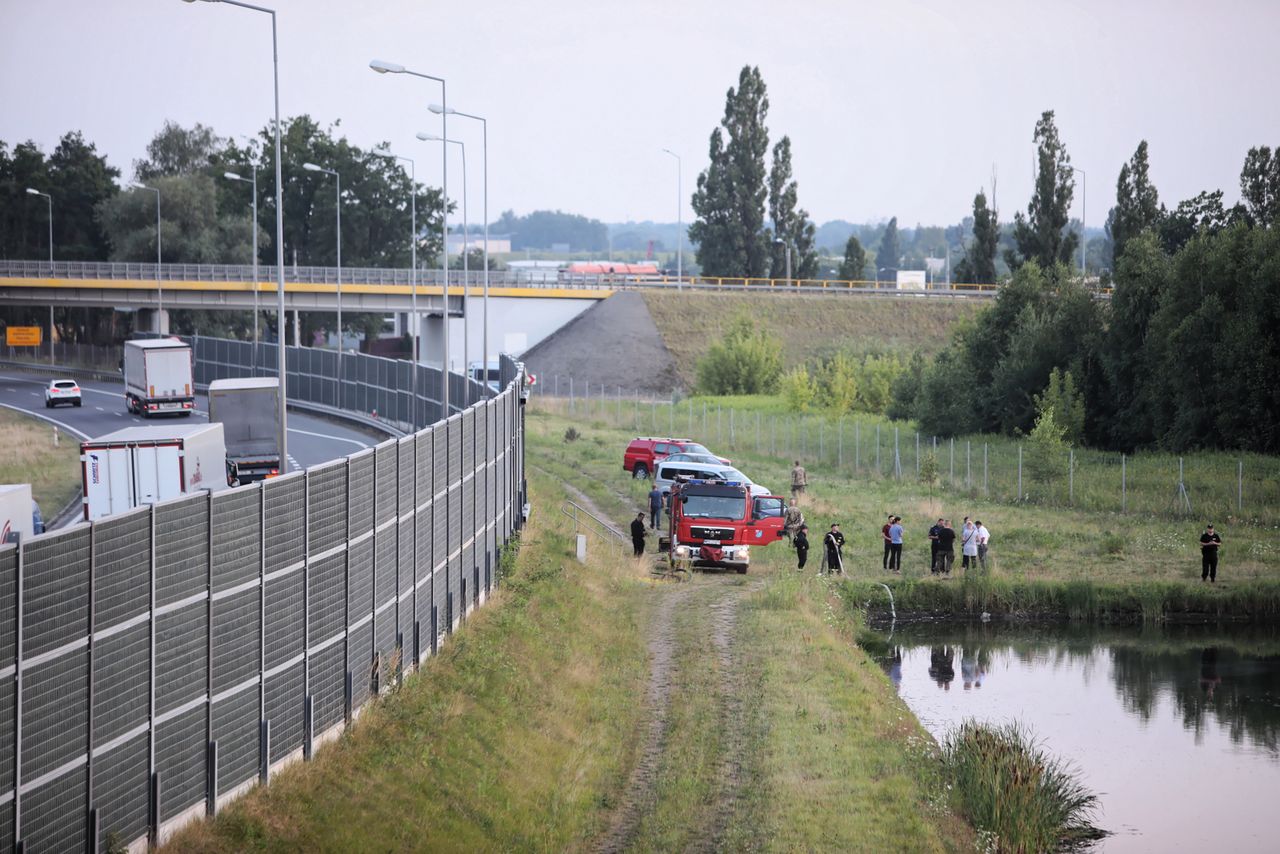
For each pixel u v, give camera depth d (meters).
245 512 46.66
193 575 43.31
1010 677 93.62
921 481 162.50
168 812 41.88
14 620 34.81
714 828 55.72
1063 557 122.12
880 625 108.06
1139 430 194.75
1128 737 80.31
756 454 192.38
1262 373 176.38
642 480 160.25
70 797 37.16
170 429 103.94
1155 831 65.00
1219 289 187.88
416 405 173.75
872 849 53.72
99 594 38.34
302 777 48.97
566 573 97.12
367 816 48.16
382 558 60.06
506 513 97.69
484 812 52.56
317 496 52.34
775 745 66.38
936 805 59.97
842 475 170.62
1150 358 192.75
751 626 91.88
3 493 70.06
